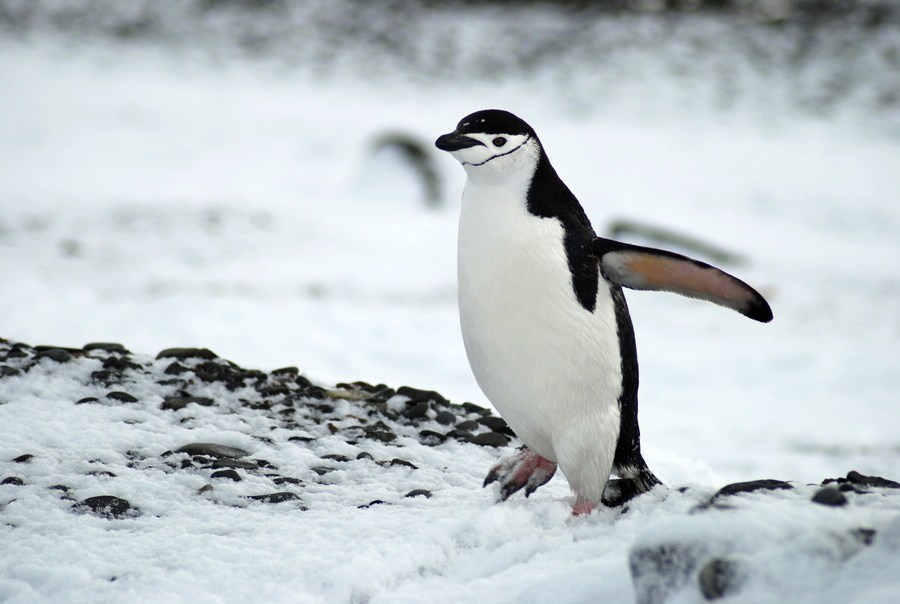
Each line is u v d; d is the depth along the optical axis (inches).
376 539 418.0
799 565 279.9
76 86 3934.5
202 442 584.7
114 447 564.4
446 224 2519.7
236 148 3270.2
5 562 410.9
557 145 3582.7
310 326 1366.9
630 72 4658.0
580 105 4229.8
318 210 2486.5
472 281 451.2
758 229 2647.6
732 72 4692.4
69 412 610.2
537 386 447.2
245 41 4918.8
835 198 3026.6
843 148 3713.1
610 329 450.0
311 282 1717.5
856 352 1400.1
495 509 432.5
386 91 4375.0
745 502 336.5
